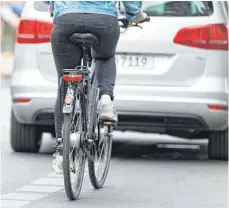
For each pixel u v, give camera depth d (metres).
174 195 17.61
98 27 16.00
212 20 22.83
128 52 22.53
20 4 96.00
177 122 22.69
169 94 22.41
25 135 24.19
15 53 23.30
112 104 16.91
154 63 22.58
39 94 22.70
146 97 22.38
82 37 15.86
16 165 21.88
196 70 22.62
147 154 25.36
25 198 16.86
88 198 16.94
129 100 22.34
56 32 16.14
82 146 16.58
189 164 22.92
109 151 18.77
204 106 22.44
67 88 16.28
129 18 17.11
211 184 19.30
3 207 15.81
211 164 22.98
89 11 15.98
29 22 23.05
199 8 22.92
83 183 19.06
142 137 31.02
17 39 23.25
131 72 22.50
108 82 16.84
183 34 22.62
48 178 19.77
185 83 22.53
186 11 22.86
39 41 22.89
